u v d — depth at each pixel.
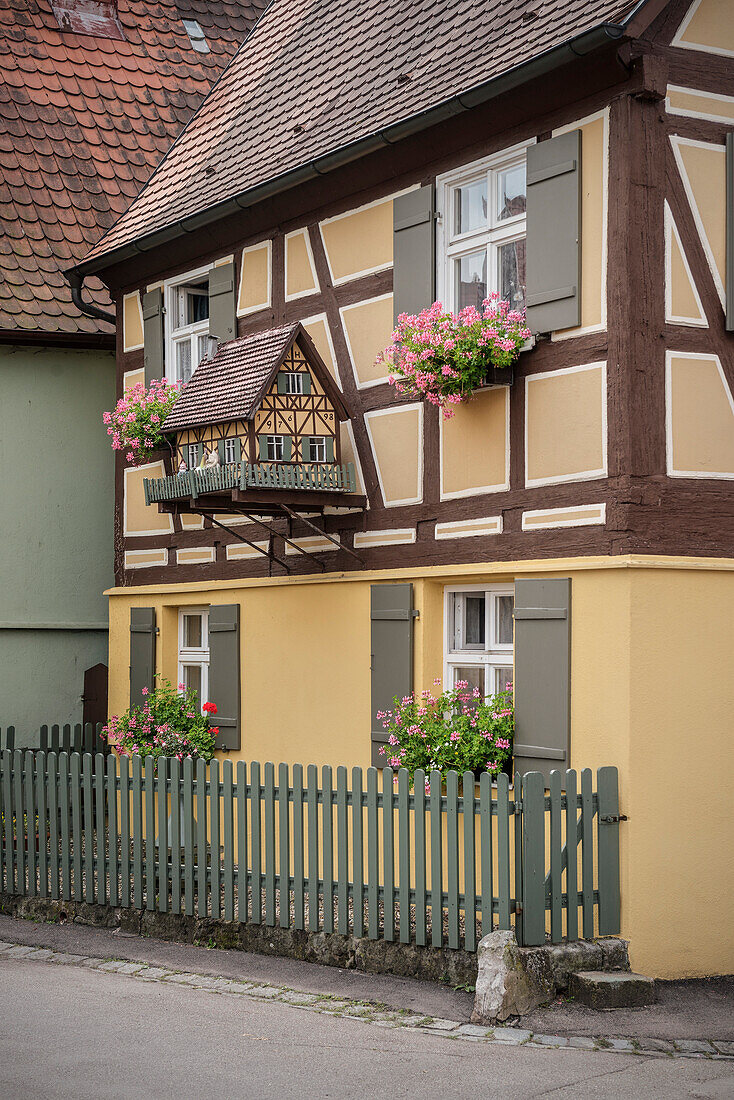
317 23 13.22
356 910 8.47
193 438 10.80
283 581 11.28
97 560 15.66
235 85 14.10
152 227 12.87
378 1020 7.36
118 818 10.25
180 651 13.18
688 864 8.17
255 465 9.95
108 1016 7.50
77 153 16.14
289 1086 6.20
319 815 10.08
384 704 10.04
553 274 8.63
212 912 9.45
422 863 8.08
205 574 12.50
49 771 10.77
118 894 10.25
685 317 8.37
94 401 15.68
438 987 7.90
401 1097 6.04
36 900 10.78
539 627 8.61
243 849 9.30
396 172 10.15
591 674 8.27
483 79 9.08
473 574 9.25
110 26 17.53
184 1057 6.67
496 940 7.41
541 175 8.73
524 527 8.89
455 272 9.76
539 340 8.79
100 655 15.69
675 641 8.22
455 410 9.54
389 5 12.01
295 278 11.34
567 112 8.65
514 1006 7.28
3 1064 6.55
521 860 7.57
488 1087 6.18
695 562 8.29
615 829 7.97
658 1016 7.34
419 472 9.88
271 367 10.12
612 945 7.80
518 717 8.76
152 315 13.34
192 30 18.12
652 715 8.09
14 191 15.56
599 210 8.36
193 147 13.88
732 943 8.32
